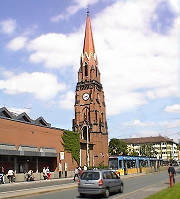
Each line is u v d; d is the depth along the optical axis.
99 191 21.52
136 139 183.25
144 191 25.36
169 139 179.62
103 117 92.56
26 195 23.27
